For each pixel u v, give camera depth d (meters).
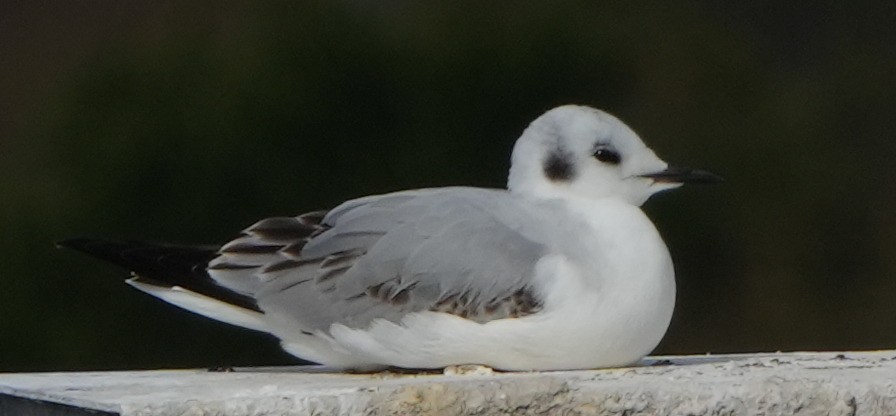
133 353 14.27
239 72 15.27
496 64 15.55
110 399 7.43
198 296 9.02
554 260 8.45
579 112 9.01
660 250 8.64
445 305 8.48
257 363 14.23
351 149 15.13
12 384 8.25
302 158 15.02
